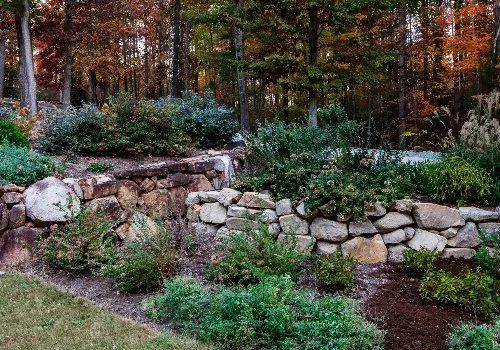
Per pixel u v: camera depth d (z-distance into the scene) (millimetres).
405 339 3643
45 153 7863
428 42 18328
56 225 5500
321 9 11461
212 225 6309
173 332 3881
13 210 5453
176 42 18594
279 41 12711
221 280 4695
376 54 11852
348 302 4125
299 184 5848
